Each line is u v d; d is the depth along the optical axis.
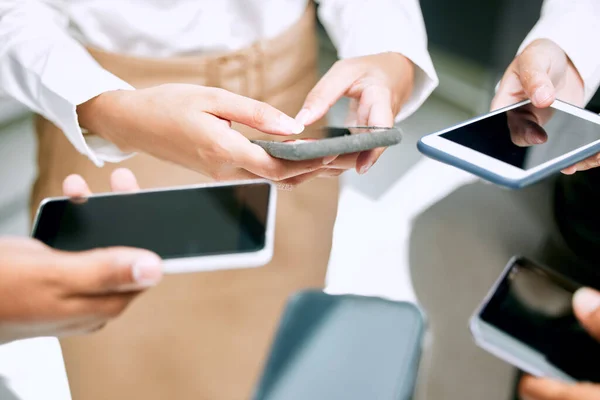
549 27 0.68
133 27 0.70
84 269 0.37
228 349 0.67
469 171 0.49
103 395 0.63
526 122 0.56
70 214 0.47
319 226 0.71
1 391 0.58
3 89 0.67
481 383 0.49
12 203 0.93
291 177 0.53
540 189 0.61
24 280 0.38
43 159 0.72
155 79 0.69
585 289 0.45
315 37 0.79
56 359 0.63
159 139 0.59
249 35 0.75
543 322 0.43
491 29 1.12
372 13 0.76
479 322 0.44
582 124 0.56
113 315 0.42
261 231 0.43
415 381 0.36
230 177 0.58
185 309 0.68
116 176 0.56
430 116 0.79
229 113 0.55
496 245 0.61
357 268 0.65
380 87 0.64
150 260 0.37
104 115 0.62
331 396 0.35
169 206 0.47
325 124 0.64
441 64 1.22
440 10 1.19
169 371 0.66
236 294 0.68
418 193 0.75
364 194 0.77
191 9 0.70
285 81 0.73
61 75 0.62
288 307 0.40
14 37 0.64
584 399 0.38
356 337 0.37
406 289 0.60
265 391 0.36
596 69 0.64
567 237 0.55
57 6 0.71
